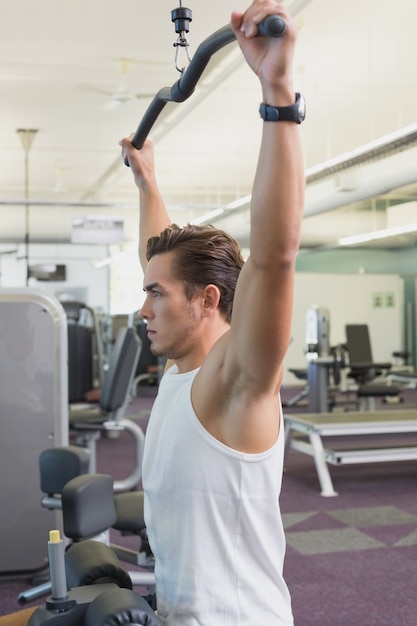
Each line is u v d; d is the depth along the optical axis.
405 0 5.18
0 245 15.67
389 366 9.50
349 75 6.84
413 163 7.23
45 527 3.19
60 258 15.81
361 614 2.93
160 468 0.99
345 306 12.97
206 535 0.94
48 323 3.17
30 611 1.20
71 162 10.54
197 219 10.99
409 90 7.31
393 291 13.17
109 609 0.91
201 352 1.02
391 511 4.54
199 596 0.94
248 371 0.88
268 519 0.96
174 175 11.52
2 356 3.15
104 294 15.92
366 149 5.83
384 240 13.67
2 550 3.18
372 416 5.48
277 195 0.80
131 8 5.28
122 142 1.44
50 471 1.89
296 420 5.36
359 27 5.70
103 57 6.29
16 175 11.42
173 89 1.03
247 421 0.92
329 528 4.16
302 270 15.61
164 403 1.02
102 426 4.15
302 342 12.73
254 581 0.96
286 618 0.99
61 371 3.17
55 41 5.91
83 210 12.00
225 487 0.93
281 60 0.76
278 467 0.97
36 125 8.51
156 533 1.01
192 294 1.01
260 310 0.84
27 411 3.17
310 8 5.30
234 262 1.03
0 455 3.16
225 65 6.68
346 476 5.58
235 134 9.12
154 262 1.03
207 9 5.26
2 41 5.89
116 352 4.08
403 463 6.10
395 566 3.51
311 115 8.25
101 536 2.08
